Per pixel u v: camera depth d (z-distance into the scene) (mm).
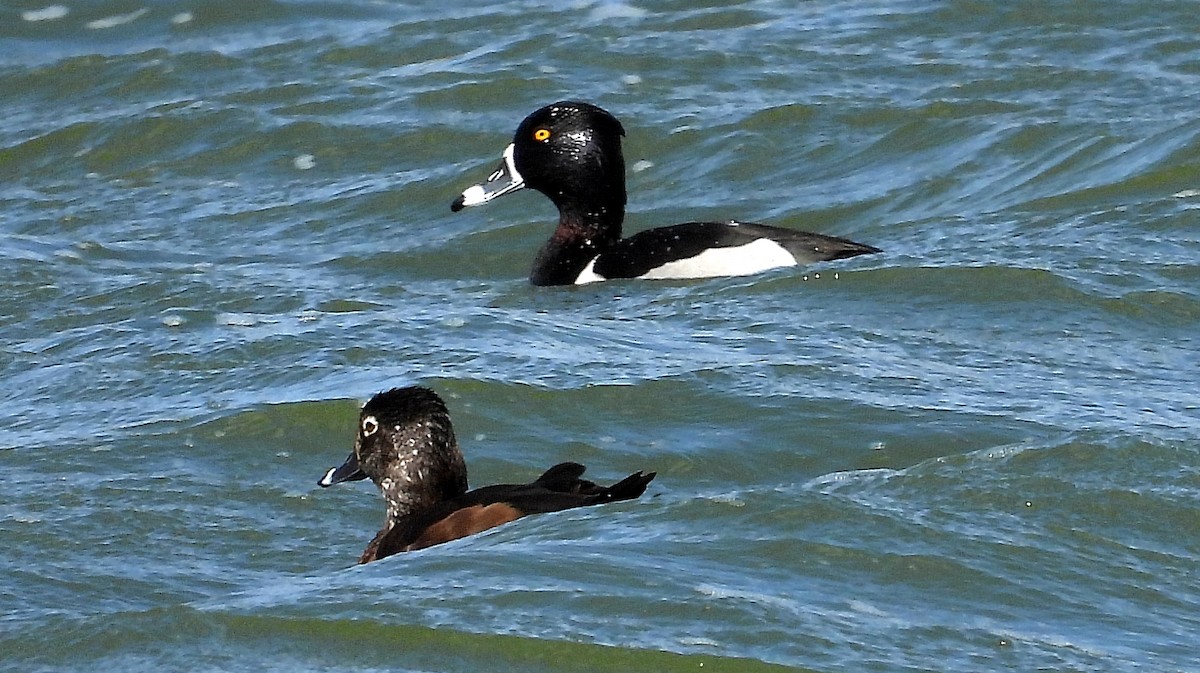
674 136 21703
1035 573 9555
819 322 15352
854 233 18906
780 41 24266
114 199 21203
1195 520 10375
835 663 8406
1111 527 10227
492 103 23000
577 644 8555
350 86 23812
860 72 23109
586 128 18391
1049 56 23234
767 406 13125
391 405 10992
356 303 16844
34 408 13961
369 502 11922
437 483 10984
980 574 9477
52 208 20984
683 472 12273
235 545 11219
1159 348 14430
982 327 15000
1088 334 14750
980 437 12430
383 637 8711
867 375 13789
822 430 12719
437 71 24016
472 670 8438
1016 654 8570
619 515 10070
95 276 17922
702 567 9383
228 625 8930
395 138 22234
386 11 26500
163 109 23266
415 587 9172
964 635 8758
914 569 9508
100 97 24125
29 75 24781
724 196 20375
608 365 14125
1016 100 21906
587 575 9242
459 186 21000
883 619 8898
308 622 8898
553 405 13305
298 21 26188
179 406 13695
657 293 16875
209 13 26453
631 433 12906
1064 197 18891
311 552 11172
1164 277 15875
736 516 10031
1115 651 8672
